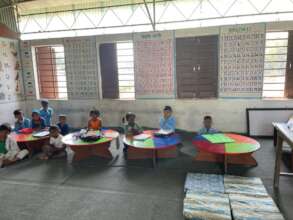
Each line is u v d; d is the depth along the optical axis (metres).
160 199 2.45
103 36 5.04
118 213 2.23
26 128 4.28
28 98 5.80
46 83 5.72
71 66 5.36
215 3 4.62
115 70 5.16
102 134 3.72
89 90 5.36
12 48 5.43
